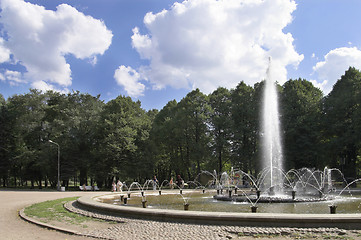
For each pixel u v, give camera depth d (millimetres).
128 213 10562
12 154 48406
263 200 15008
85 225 9836
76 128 45906
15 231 9258
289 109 38781
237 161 41625
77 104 50719
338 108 35938
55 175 46500
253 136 41031
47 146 44375
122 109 44781
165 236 7816
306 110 38406
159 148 48062
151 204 15070
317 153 35906
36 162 45281
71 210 13070
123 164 42281
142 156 43250
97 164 42469
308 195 18484
